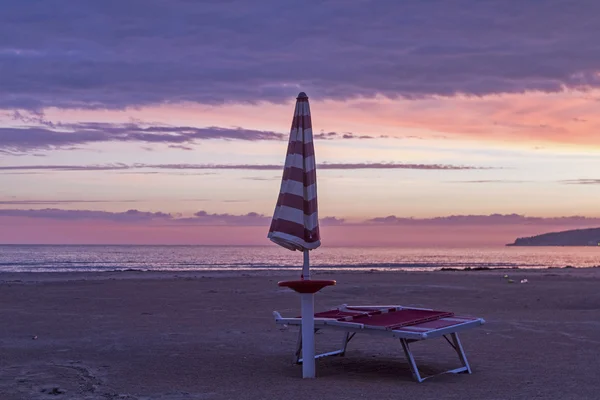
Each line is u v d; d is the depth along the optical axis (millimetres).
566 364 9148
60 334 11898
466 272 34625
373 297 18859
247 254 121688
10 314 14734
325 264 63875
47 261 71188
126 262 69250
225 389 7492
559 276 29422
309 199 8047
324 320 8438
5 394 7270
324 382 7922
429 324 8445
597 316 14898
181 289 21453
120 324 13273
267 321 13852
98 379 8094
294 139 8109
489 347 10742
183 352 10133
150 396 7137
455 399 6887
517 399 6910
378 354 10195
